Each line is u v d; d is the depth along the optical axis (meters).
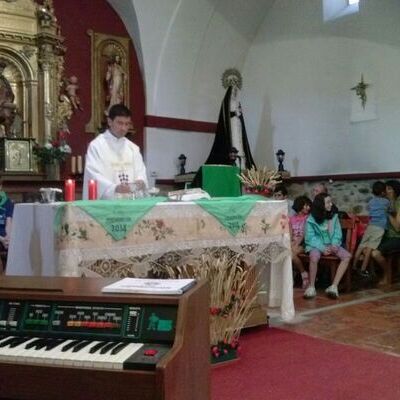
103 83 9.16
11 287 1.88
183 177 9.39
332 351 3.89
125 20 9.32
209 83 10.23
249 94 10.52
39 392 1.55
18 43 8.09
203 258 3.63
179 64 9.60
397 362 3.63
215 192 4.52
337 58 9.27
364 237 7.00
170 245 3.51
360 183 8.95
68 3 8.78
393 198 7.11
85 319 1.71
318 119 9.58
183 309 1.65
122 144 4.49
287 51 9.99
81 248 3.12
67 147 8.11
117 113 4.38
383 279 6.95
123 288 1.78
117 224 3.27
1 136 7.83
